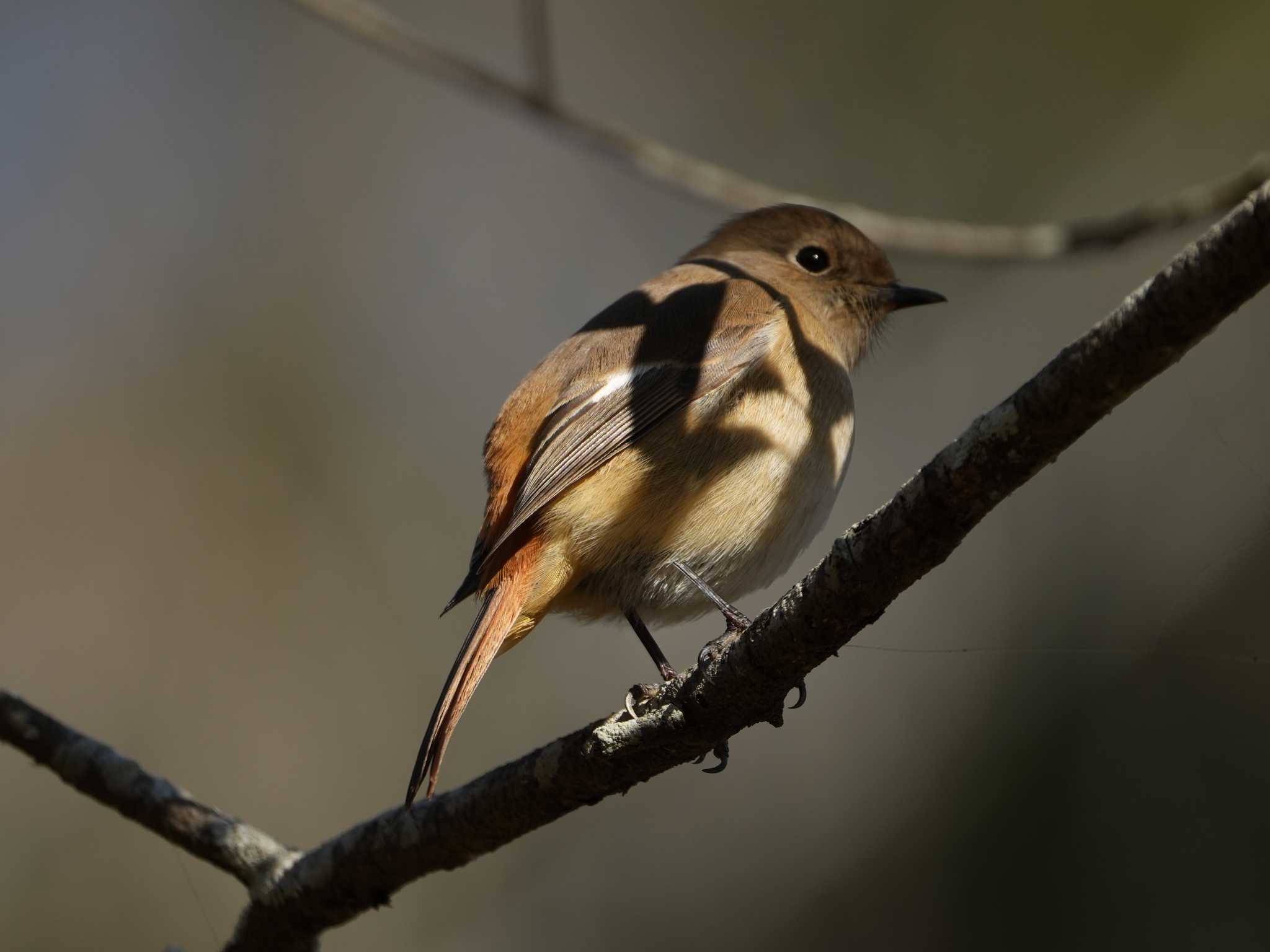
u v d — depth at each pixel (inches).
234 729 471.8
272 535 498.9
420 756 247.4
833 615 194.5
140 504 498.9
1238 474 429.7
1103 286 490.9
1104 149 502.9
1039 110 508.1
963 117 511.5
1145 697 434.3
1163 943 398.9
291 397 516.7
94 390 513.7
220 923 428.8
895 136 514.9
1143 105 502.9
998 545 480.7
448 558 496.7
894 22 521.7
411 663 481.7
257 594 491.8
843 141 518.3
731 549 280.2
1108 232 343.9
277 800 459.8
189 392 516.4
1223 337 440.8
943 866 440.5
